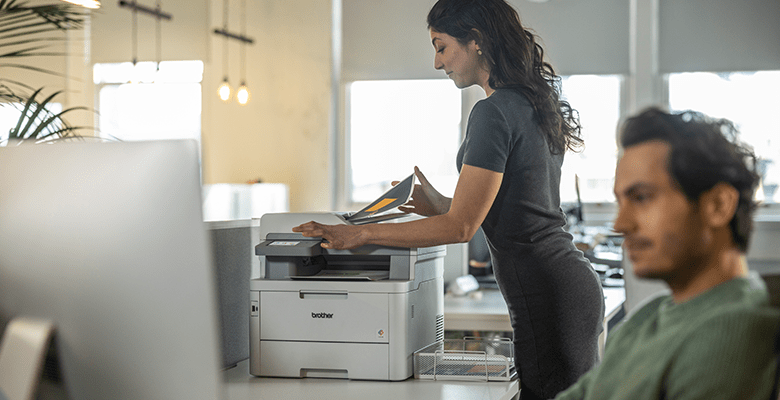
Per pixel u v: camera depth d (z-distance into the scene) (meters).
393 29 6.16
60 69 6.48
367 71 6.22
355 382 1.43
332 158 6.47
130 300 0.75
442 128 6.18
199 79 6.52
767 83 5.55
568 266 1.50
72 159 0.79
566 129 1.55
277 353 1.48
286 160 6.49
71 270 0.78
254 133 6.52
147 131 6.57
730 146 0.67
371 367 1.44
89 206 0.77
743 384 0.60
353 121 6.41
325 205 6.43
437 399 1.30
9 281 0.83
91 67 6.53
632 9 5.75
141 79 6.54
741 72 5.60
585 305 1.52
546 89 1.49
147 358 0.75
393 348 1.43
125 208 0.75
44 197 0.80
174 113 6.55
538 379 1.55
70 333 0.79
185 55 6.47
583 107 5.89
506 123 1.41
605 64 5.79
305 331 1.47
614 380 0.75
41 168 0.80
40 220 0.80
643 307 0.80
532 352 1.56
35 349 0.79
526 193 1.46
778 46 5.48
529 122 1.44
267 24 6.47
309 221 1.53
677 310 0.69
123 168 0.75
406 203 1.65
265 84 6.49
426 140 6.23
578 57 5.83
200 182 0.72
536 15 5.87
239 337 1.67
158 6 5.46
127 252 0.75
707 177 0.66
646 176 0.68
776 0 5.46
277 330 1.48
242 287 1.69
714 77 5.67
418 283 1.52
